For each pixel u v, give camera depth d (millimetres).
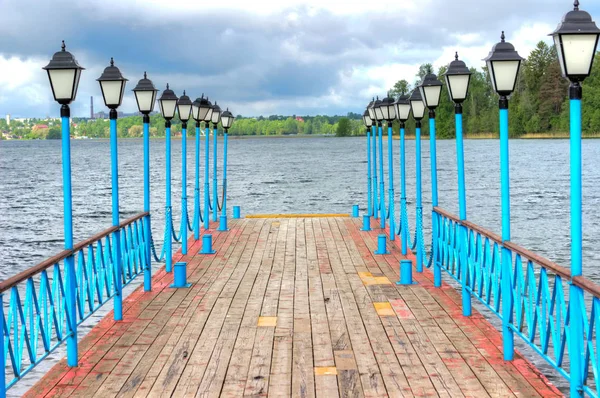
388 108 14680
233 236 15148
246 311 8609
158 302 9141
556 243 18000
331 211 27828
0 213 26672
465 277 8172
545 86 110312
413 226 21156
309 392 5828
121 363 6633
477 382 6023
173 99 11234
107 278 7824
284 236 15047
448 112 128625
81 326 9609
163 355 6863
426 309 8625
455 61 8430
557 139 112250
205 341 7320
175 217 24875
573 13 4664
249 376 6234
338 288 9930
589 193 31750
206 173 16547
